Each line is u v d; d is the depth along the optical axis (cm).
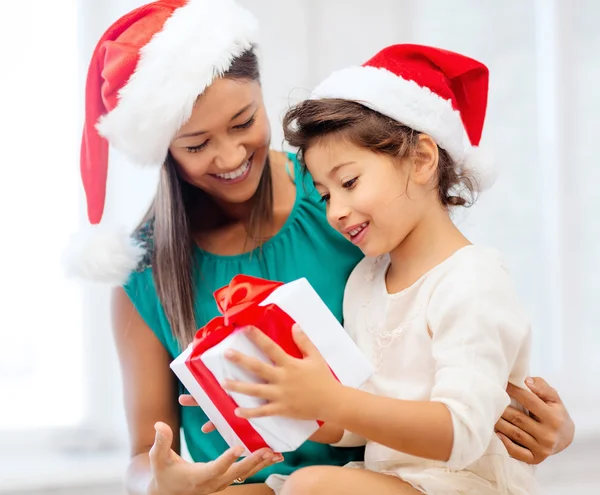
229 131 112
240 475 96
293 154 137
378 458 109
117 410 176
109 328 176
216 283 127
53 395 175
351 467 112
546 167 189
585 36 190
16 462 171
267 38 179
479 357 99
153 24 114
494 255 111
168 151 120
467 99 125
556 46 189
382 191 108
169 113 109
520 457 111
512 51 188
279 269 127
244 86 111
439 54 118
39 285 175
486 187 126
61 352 176
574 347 188
